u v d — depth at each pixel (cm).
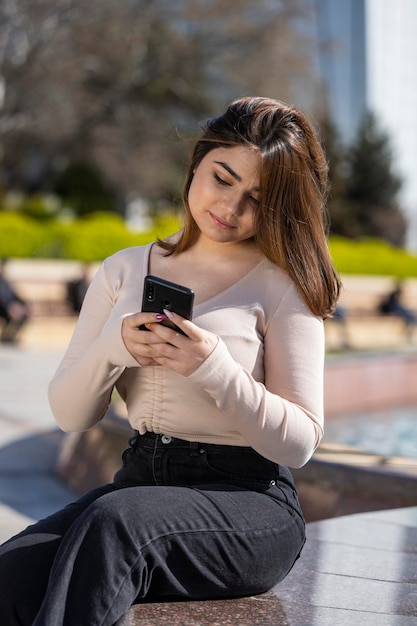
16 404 937
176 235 306
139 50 3059
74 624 234
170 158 3175
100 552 240
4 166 3156
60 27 2753
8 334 1566
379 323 2023
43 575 259
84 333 297
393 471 452
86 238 1877
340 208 4131
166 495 257
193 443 276
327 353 1044
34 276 1659
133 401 285
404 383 994
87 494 286
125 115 3177
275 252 279
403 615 269
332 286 283
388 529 367
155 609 259
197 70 3122
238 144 277
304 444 266
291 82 3234
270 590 285
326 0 4784
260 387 263
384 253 2419
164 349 259
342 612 269
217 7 2980
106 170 3262
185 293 256
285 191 278
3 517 543
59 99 2923
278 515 271
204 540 255
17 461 686
